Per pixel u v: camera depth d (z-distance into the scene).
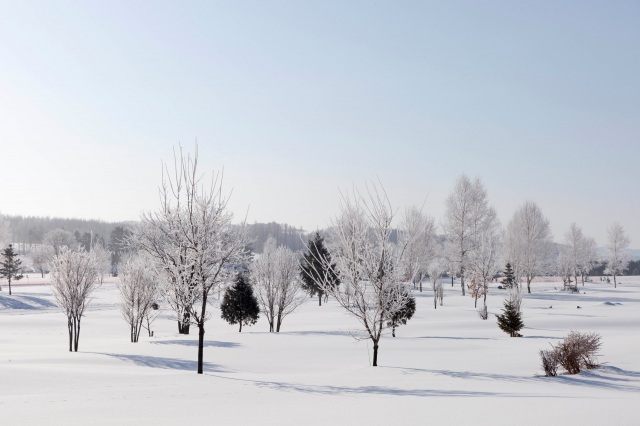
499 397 11.39
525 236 79.00
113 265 135.25
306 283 61.66
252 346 26.48
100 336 38.69
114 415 10.12
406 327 38.34
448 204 74.69
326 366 20.53
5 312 56.38
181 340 28.62
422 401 11.02
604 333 32.41
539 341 28.56
